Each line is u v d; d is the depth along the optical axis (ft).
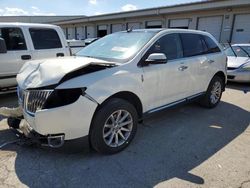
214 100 19.13
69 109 9.70
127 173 10.04
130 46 13.20
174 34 15.07
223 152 11.94
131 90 11.66
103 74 10.73
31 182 9.29
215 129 14.84
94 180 9.55
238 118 16.90
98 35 105.60
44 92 9.76
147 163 10.80
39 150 11.53
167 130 14.51
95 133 10.60
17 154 11.18
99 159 10.99
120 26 92.99
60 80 9.75
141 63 12.31
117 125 11.43
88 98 10.02
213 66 17.98
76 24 118.83
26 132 10.55
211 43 18.45
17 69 19.75
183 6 66.13
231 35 60.70
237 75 27.45
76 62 10.76
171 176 9.89
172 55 14.56
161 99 13.82
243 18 57.82
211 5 59.72
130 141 12.19
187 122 15.89
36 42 20.80
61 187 9.11
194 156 11.50
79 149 10.53
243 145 12.75
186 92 15.78
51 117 9.62
